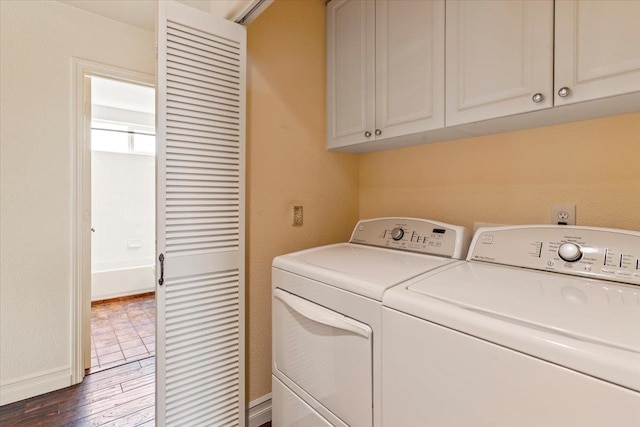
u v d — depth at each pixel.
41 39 1.76
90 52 1.88
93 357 2.35
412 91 1.41
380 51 1.55
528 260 1.11
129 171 3.98
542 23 1.03
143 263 4.06
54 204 1.86
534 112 1.09
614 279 0.92
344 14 1.76
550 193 1.30
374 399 0.95
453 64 1.26
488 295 0.84
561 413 0.59
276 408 1.40
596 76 0.93
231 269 1.46
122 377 2.08
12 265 1.76
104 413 1.72
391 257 1.37
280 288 1.36
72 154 1.90
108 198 3.85
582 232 1.04
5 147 1.72
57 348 1.91
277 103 1.71
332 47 1.84
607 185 1.17
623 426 0.53
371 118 1.61
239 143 1.47
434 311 0.79
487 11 1.16
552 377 0.60
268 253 1.70
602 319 0.67
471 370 0.72
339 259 1.34
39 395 1.85
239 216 1.48
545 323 0.66
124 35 1.97
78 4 1.81
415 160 1.78
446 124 1.29
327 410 1.12
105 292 3.72
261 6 1.33
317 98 1.87
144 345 2.56
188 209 1.33
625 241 0.95
